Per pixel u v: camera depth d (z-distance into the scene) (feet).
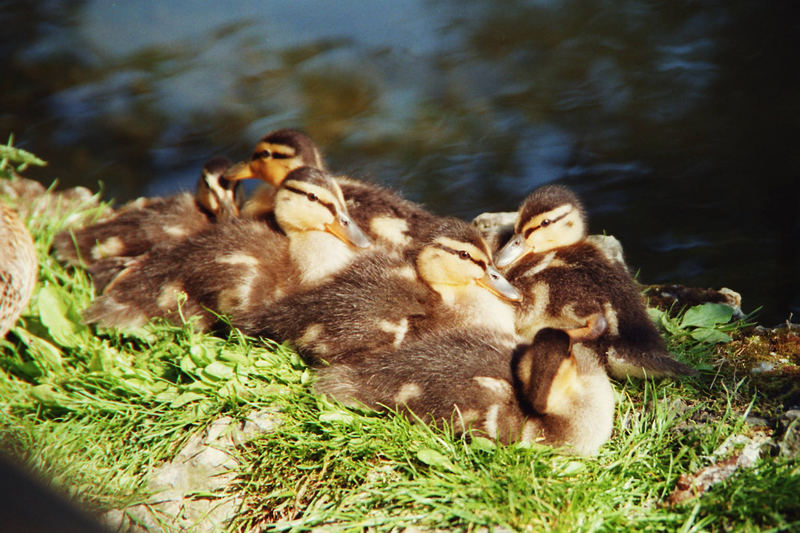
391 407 21.53
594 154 44.78
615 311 24.09
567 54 52.54
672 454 20.53
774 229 38.81
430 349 22.13
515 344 22.72
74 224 33.24
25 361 25.58
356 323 23.43
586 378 21.06
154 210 31.32
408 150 45.44
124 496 20.90
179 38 54.95
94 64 52.39
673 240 38.55
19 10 57.93
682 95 48.60
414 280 24.81
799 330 25.77
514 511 18.76
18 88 50.19
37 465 20.77
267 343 24.56
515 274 26.32
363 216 29.01
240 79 50.96
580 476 20.04
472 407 20.72
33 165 44.55
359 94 49.67
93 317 25.73
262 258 26.37
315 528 19.19
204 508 21.03
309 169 26.99
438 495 19.57
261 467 21.21
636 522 18.45
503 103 48.96
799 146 44.19
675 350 25.13
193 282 25.93
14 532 7.70
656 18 55.77
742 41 52.60
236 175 31.40
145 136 46.73
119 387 23.38
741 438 20.77
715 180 42.47
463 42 53.93
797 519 18.01
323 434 21.54
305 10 57.57
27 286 24.17
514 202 41.45
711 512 18.52
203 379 23.03
